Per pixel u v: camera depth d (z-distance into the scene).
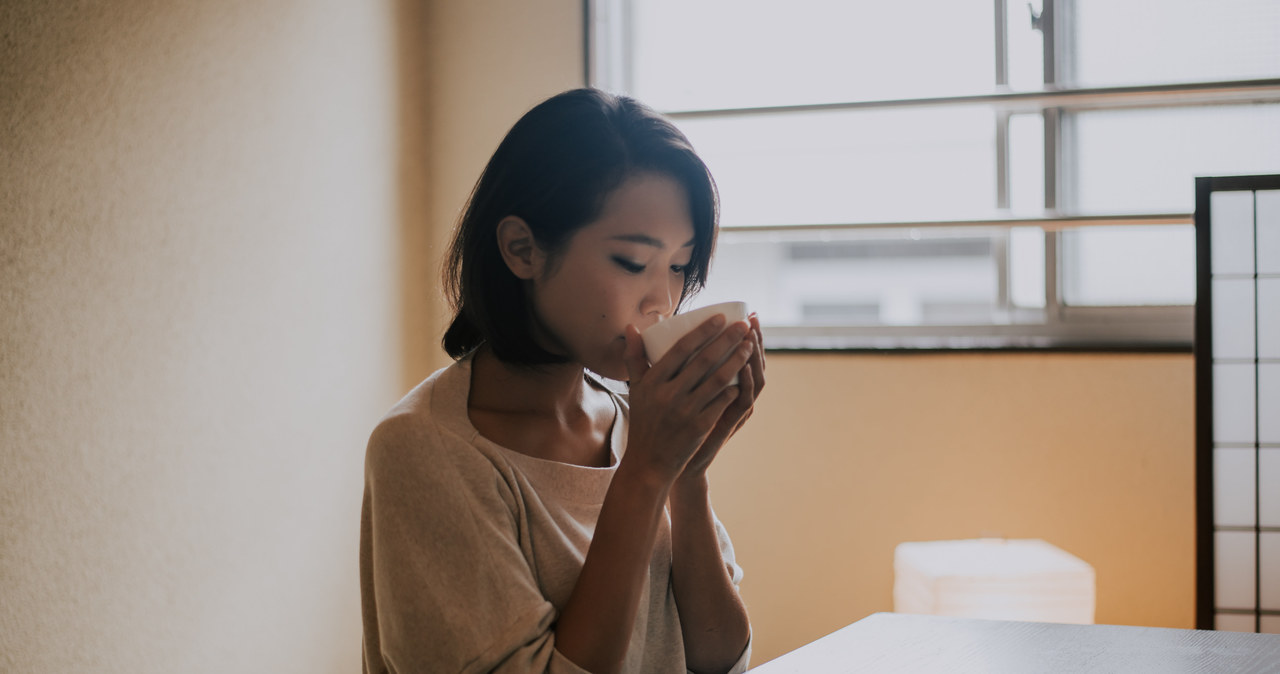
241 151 1.74
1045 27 2.34
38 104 1.30
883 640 0.85
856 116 2.48
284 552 1.89
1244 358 1.89
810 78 2.50
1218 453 1.90
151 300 1.51
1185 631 0.87
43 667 1.31
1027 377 2.29
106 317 1.42
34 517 1.29
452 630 0.67
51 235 1.32
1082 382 2.27
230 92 1.71
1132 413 2.25
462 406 0.75
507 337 0.76
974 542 2.21
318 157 2.00
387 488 0.70
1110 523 2.26
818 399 2.38
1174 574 2.23
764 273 3.31
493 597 0.67
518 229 0.73
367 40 2.22
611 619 0.67
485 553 0.68
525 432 0.78
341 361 2.10
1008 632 0.87
